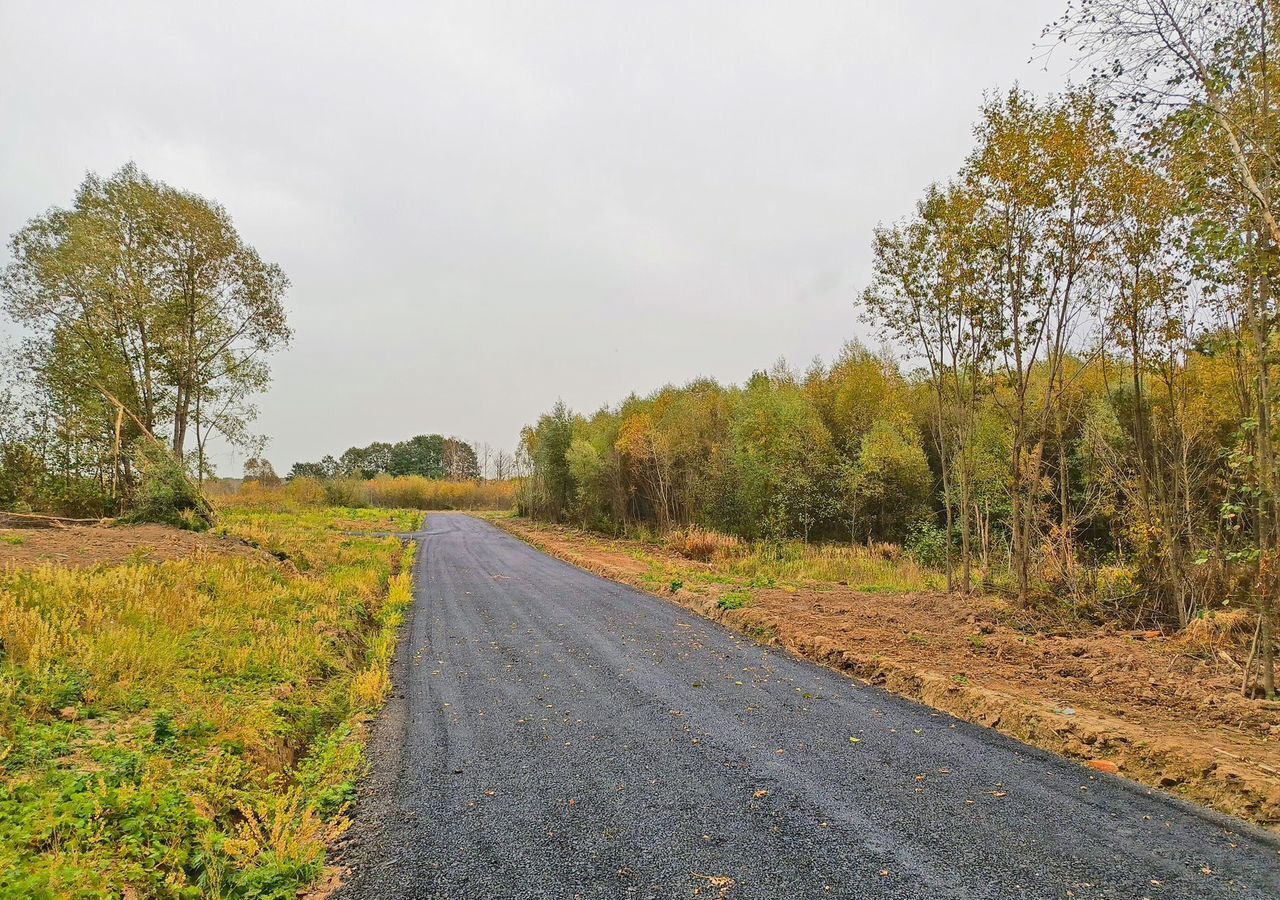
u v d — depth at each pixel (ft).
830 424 84.94
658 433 97.40
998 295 36.63
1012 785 15.15
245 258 82.07
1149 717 18.52
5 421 66.49
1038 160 33.47
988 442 58.18
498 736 18.94
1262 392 20.75
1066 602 33.94
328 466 321.32
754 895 10.93
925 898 10.76
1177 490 34.32
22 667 17.88
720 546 68.18
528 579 54.85
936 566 59.67
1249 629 25.05
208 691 19.80
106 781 13.26
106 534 40.11
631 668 26.30
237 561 38.83
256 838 12.96
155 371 77.92
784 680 24.49
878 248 40.63
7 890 9.12
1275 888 10.91
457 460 375.25
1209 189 21.95
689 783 15.51
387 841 13.03
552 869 11.85
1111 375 42.70
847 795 14.71
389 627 34.53
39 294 68.54
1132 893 10.82
